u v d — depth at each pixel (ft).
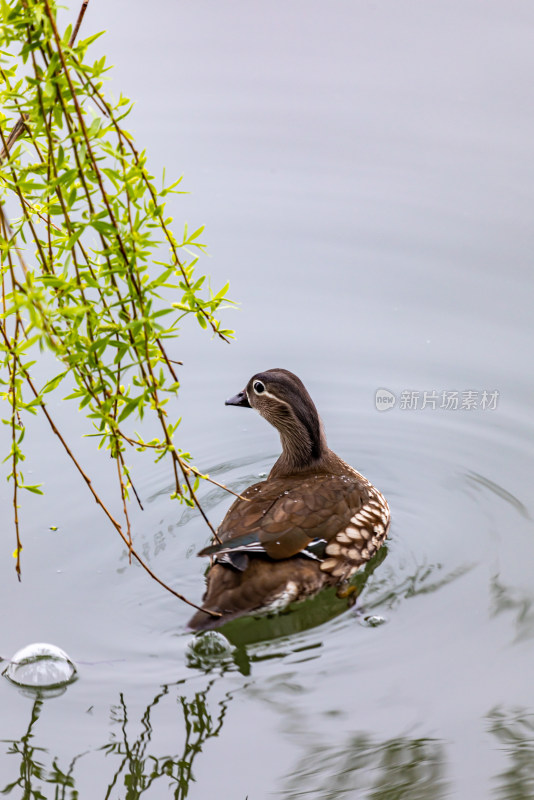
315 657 34.78
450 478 47.37
